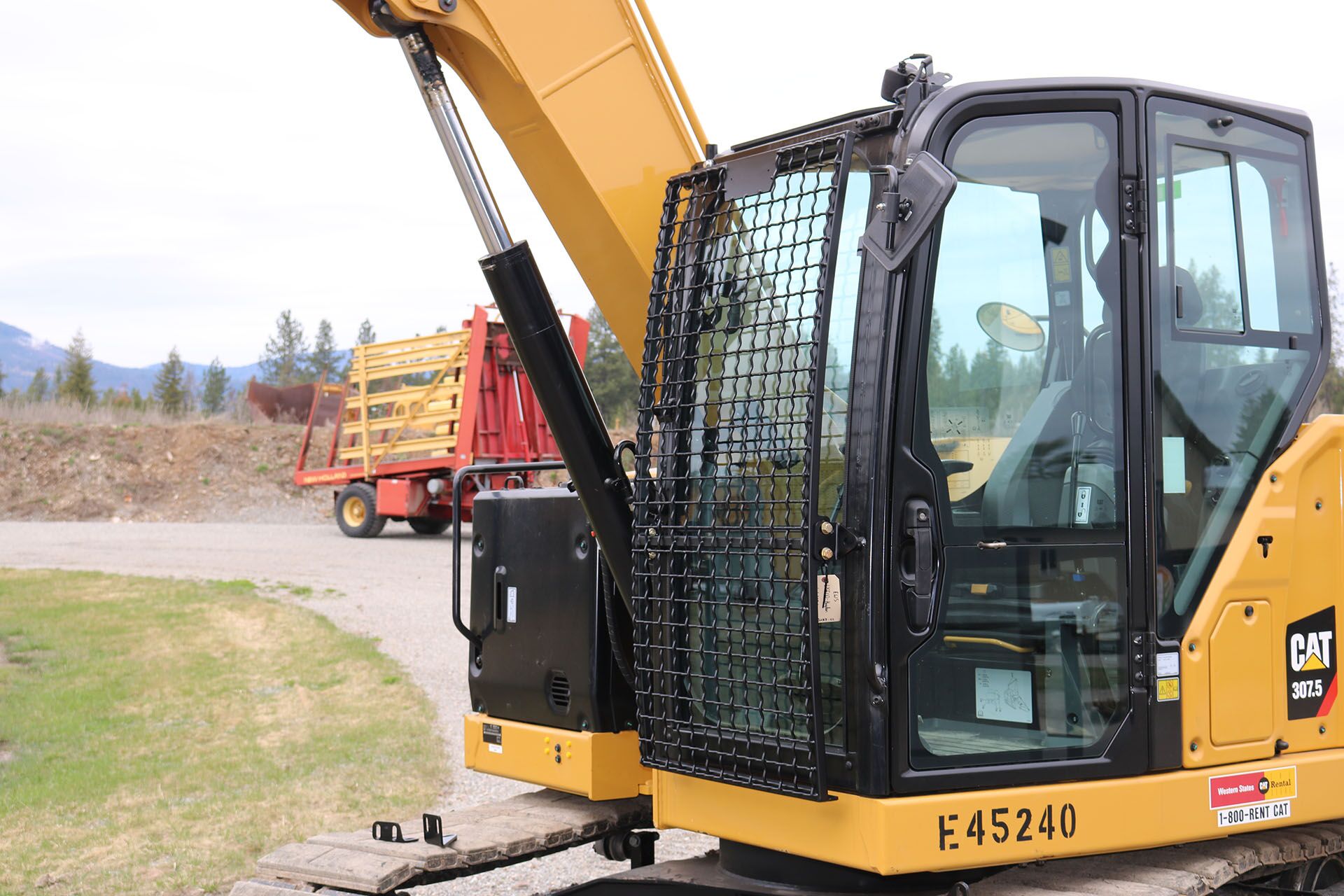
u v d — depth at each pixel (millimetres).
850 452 3264
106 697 9211
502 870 5742
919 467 3248
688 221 3713
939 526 3277
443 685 9734
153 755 7617
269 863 3848
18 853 5789
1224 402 3732
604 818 4270
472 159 3732
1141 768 3486
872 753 3199
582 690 4312
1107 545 3502
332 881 3705
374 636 11820
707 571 3598
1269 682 3770
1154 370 3568
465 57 3957
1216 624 3646
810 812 3342
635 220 4066
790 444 3379
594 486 3893
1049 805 3338
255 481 27688
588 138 3986
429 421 19953
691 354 3658
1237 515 3752
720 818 3590
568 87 3955
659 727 3672
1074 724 3447
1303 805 3781
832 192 3184
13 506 26766
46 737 8070
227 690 9492
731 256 3625
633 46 4062
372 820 6297
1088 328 3508
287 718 8602
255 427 29828
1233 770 3641
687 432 3654
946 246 3361
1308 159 3979
